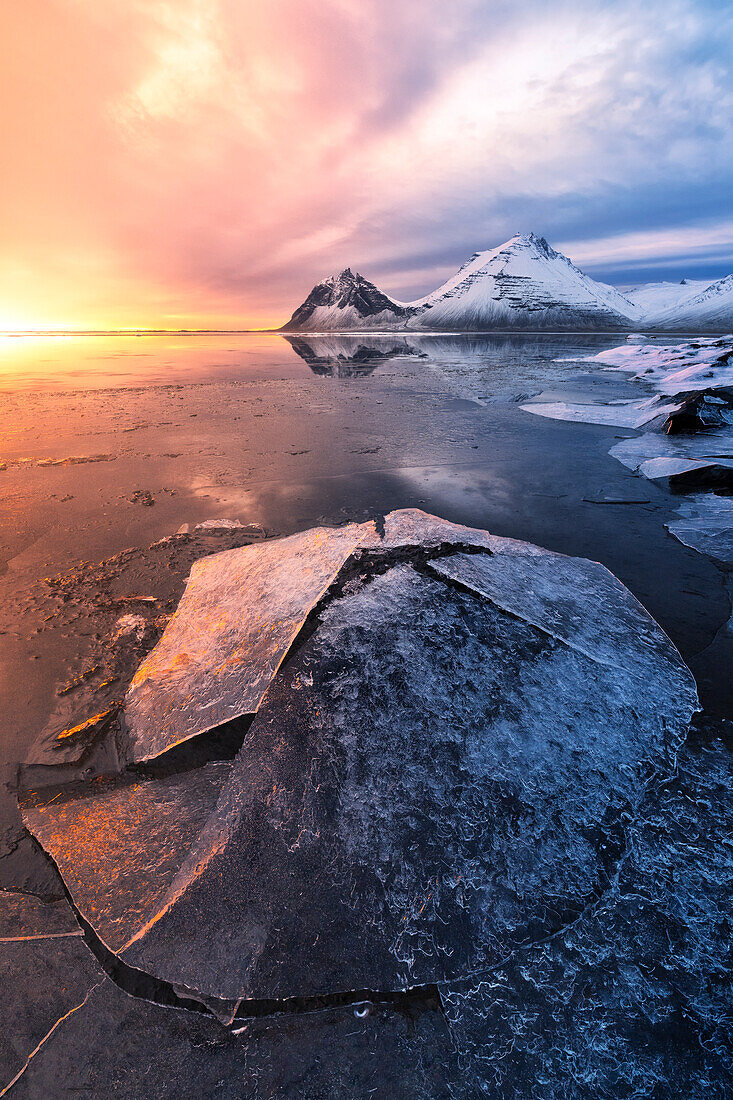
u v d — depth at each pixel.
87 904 1.46
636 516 4.41
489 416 9.23
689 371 12.75
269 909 1.37
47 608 3.08
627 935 1.34
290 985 1.25
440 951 1.30
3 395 12.48
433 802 1.56
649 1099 1.07
